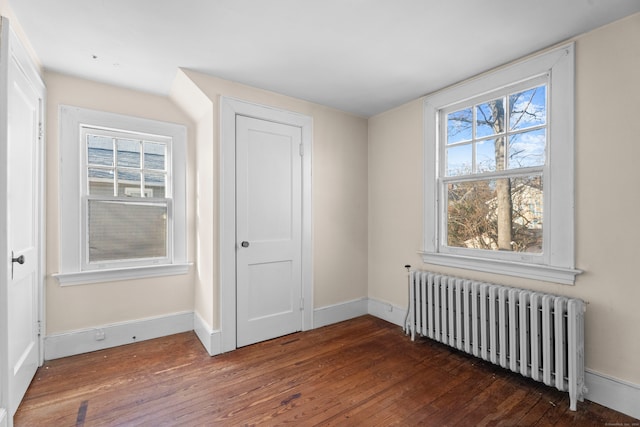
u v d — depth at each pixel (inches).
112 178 105.0
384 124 131.6
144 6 64.6
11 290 64.6
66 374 85.7
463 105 104.2
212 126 99.4
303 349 103.6
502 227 94.5
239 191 105.0
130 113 106.6
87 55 84.8
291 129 117.0
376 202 135.4
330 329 121.6
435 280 103.2
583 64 76.0
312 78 100.6
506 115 93.1
